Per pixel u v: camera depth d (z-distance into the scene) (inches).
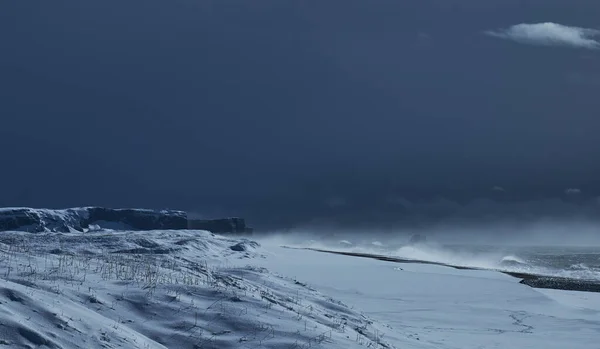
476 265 3166.8
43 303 527.2
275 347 619.8
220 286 805.2
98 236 2281.0
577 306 1531.7
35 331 470.6
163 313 647.8
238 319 661.3
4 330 458.9
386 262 2460.6
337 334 703.7
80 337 498.0
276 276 1178.6
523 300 1512.1
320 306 963.3
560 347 1016.9
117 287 692.1
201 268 1038.4
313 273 1918.1
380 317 1221.1
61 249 1603.1
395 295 1539.1
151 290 692.7
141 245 2135.8
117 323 579.2
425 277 1881.2
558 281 2153.1
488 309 1365.7
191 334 617.3
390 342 845.8
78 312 546.3
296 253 2642.7
